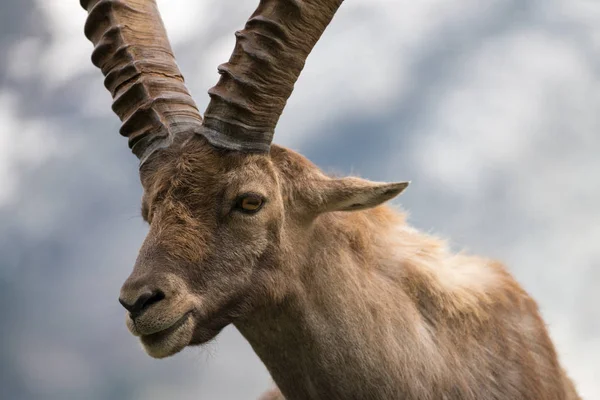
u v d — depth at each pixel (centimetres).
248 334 2591
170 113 2680
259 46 2527
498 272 2936
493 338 2741
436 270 2728
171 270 2333
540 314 2989
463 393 2642
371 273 2623
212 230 2403
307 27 2564
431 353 2616
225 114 2492
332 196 2514
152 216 2434
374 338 2553
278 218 2475
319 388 2577
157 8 2975
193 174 2431
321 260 2556
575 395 3039
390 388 2550
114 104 2784
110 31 2853
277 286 2477
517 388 2716
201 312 2384
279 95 2539
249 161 2470
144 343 2355
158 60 2820
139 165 2653
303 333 2541
